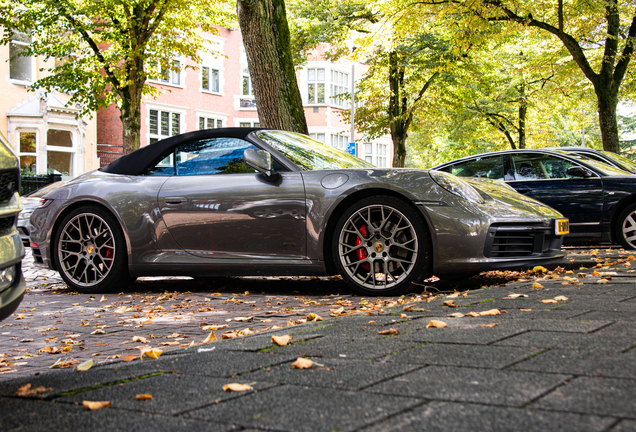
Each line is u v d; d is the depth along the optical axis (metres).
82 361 2.60
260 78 8.50
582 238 7.47
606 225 7.33
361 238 4.27
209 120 29.67
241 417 1.29
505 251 4.21
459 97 21.70
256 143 4.71
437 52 20.11
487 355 1.75
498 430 1.12
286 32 8.65
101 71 19.58
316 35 20.44
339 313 3.42
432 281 4.93
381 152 38.53
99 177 5.18
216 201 4.59
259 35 8.45
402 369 1.64
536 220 4.32
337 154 5.00
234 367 1.79
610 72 15.16
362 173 4.32
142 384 1.63
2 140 2.26
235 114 30.94
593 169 7.52
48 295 5.12
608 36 15.13
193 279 6.02
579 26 16.16
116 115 26.34
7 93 20.12
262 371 1.72
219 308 4.07
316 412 1.29
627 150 58.16
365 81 22.23
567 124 33.84
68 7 15.36
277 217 4.39
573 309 2.60
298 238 4.35
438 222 4.05
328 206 4.26
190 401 1.44
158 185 4.88
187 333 3.22
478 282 4.80
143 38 16.59
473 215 4.09
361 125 23.84
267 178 4.47
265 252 4.45
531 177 7.89
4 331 3.54
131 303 4.50
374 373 1.62
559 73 19.27
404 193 4.12
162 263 4.76
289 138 4.96
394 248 4.23
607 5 14.88
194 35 18.91
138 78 16.70
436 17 15.39
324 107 32.78
